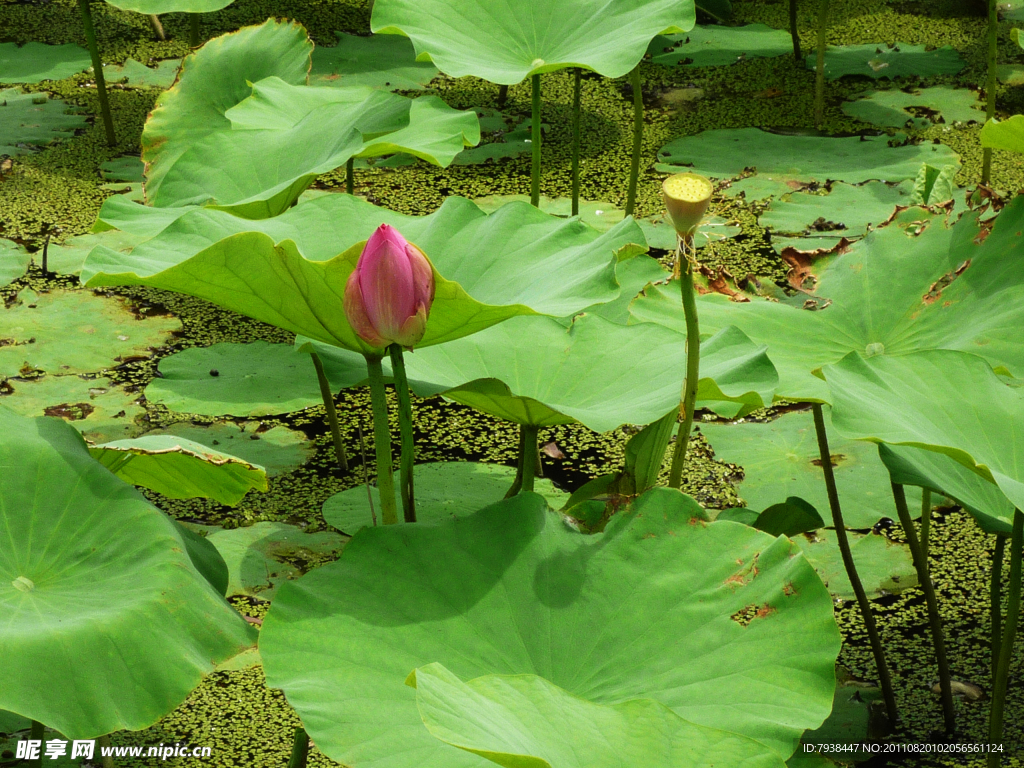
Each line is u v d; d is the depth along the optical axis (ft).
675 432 13.52
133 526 10.75
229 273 10.68
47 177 19.92
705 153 21.30
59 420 11.10
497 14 15.14
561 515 10.85
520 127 22.82
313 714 10.19
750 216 18.76
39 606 10.46
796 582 10.54
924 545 12.26
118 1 20.04
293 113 14.66
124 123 22.34
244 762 11.45
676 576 10.65
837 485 12.76
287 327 11.02
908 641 12.01
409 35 14.29
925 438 10.60
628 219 11.22
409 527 10.75
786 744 10.19
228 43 16.79
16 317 15.43
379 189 19.86
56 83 24.17
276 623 10.42
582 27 14.82
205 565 10.96
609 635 10.53
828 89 24.56
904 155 20.72
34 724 11.07
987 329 11.51
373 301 10.54
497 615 10.55
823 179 19.95
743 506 12.66
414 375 11.51
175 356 14.65
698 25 28.78
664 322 11.74
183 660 10.42
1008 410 10.91
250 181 13.07
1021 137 12.55
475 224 11.54
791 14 25.57
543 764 9.70
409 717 10.24
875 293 11.96
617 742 9.98
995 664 11.64
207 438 13.15
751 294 12.00
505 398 11.28
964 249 11.95
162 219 12.10
